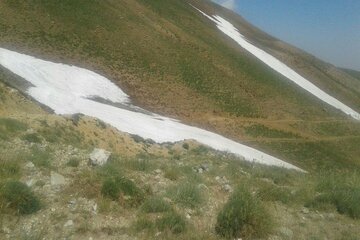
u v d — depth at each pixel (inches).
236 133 1861.5
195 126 1729.8
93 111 1272.1
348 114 2696.9
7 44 1619.1
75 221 288.2
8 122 580.4
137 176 388.2
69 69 1656.0
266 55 3452.3
